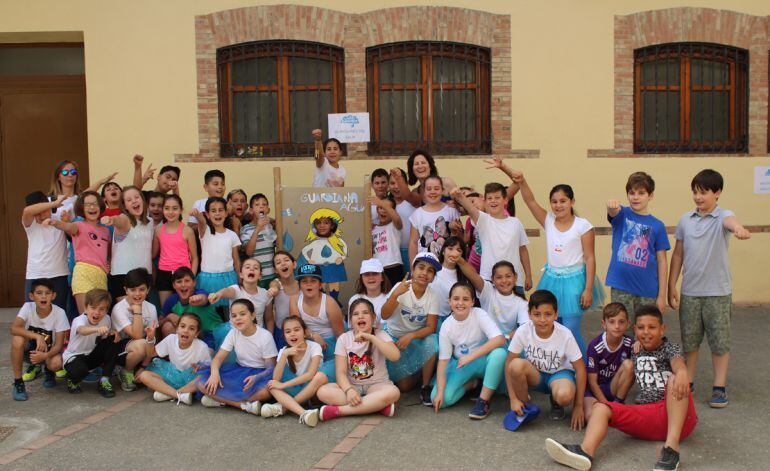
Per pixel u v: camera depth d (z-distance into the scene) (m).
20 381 5.47
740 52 8.87
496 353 4.95
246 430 4.73
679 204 8.80
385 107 8.70
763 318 8.03
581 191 8.73
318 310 5.59
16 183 8.95
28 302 5.77
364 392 5.15
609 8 8.63
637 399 4.55
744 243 8.85
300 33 8.47
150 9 8.38
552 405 4.89
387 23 8.50
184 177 8.47
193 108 8.44
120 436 4.62
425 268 5.29
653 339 4.39
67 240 6.41
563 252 5.41
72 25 8.36
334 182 7.47
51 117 8.95
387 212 6.62
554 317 4.71
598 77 8.66
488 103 8.73
